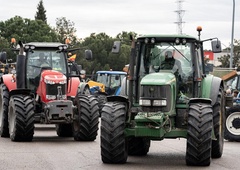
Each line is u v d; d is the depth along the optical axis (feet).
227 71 89.04
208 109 49.32
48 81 69.46
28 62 74.43
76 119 69.51
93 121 69.31
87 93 86.48
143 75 53.06
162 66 53.11
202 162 49.16
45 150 59.52
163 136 48.75
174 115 50.49
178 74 52.85
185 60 53.11
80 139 69.56
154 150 61.72
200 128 48.57
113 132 49.37
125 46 278.67
